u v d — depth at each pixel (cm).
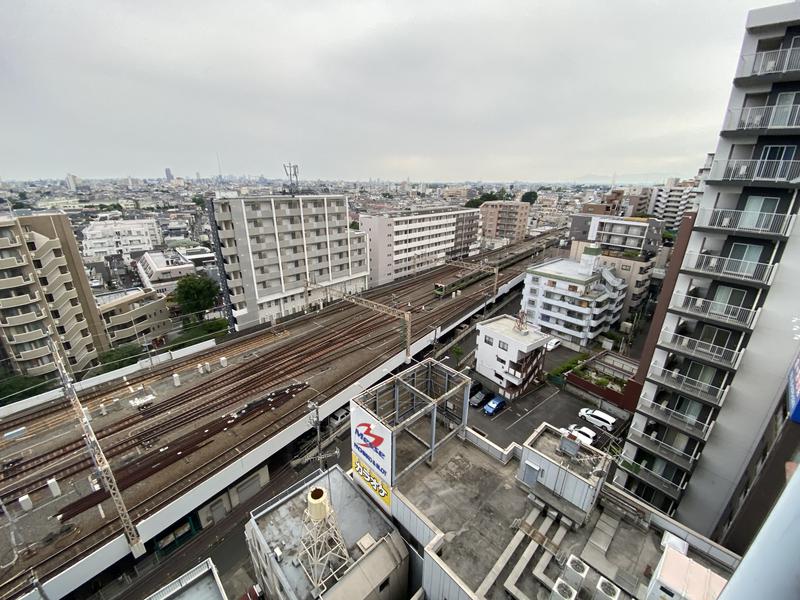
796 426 1122
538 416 3025
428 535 1130
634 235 4806
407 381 1501
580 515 1108
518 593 955
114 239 8831
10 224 3089
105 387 3073
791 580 231
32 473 2206
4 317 3102
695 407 1666
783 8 1252
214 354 3659
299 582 1225
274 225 4391
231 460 2262
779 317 1395
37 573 1667
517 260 7594
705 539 1056
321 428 2830
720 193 1483
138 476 2170
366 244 5744
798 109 1281
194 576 1239
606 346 4078
